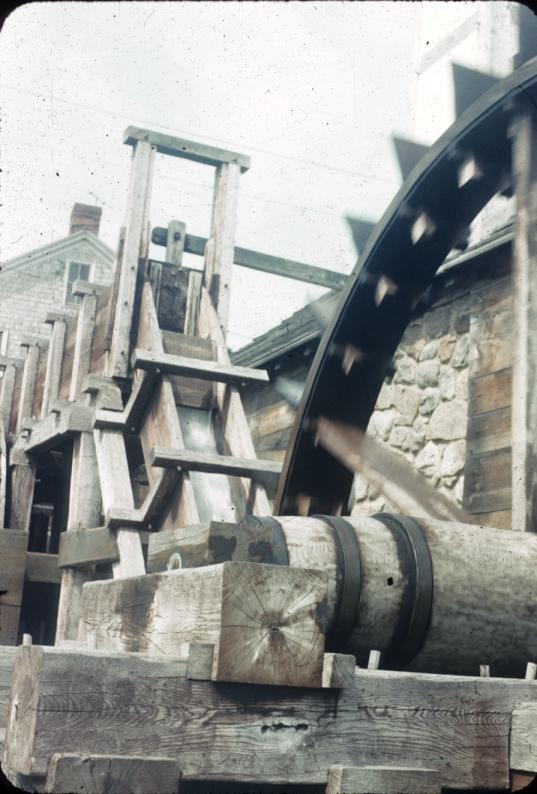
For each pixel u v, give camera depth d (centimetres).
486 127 371
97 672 213
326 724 230
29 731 210
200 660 221
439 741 241
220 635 223
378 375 444
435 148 390
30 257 1889
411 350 587
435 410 557
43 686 209
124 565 457
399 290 429
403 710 239
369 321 434
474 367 526
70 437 589
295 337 696
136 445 575
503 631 307
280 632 228
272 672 225
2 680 286
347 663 232
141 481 678
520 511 339
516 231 364
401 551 302
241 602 227
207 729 220
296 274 732
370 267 422
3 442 685
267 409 763
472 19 614
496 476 491
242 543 278
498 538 320
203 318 541
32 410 708
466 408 530
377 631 296
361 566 295
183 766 215
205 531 274
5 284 1878
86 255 1936
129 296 525
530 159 362
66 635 509
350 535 298
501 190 398
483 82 394
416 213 407
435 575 301
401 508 530
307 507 454
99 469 500
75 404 539
